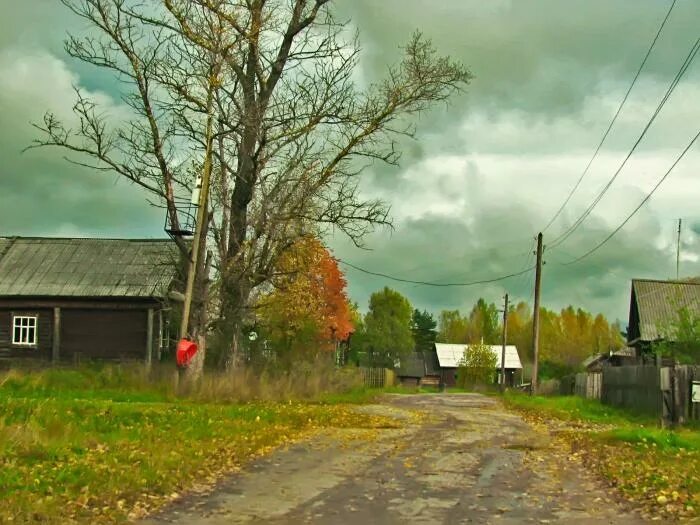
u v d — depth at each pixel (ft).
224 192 102.68
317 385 113.39
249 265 103.35
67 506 32.01
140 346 129.49
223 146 101.24
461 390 288.10
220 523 30.86
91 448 46.57
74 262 136.46
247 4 96.27
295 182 101.71
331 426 69.26
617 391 114.01
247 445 52.29
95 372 100.27
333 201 101.50
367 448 53.72
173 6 92.99
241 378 96.94
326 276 151.53
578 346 318.65
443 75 101.40
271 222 101.81
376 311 334.44
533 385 158.61
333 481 40.45
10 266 136.15
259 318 136.26
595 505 35.42
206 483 39.09
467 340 435.94
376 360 326.65
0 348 131.75
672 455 52.44
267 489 37.93
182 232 99.55
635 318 169.99
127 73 94.07
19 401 68.44
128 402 80.38
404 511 33.47
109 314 130.93
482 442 60.39
